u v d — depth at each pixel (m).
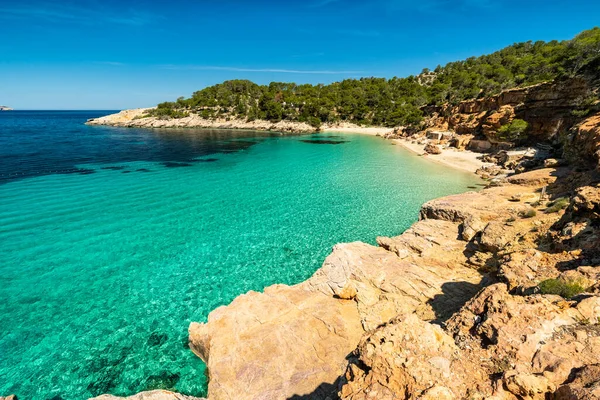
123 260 22.75
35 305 18.02
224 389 11.56
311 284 17.69
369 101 148.88
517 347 8.10
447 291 15.57
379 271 17.73
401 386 7.29
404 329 8.23
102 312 17.59
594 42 60.31
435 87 140.75
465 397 6.92
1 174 44.16
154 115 155.00
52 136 96.94
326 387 11.01
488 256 17.61
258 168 53.72
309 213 31.73
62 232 26.70
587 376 6.55
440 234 21.78
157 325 16.69
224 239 26.08
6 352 14.82
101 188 39.25
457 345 8.79
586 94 44.47
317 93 165.62
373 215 31.08
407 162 58.59
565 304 9.57
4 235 25.86
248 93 170.88
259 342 13.35
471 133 68.88
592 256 12.88
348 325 14.16
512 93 58.53
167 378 13.59
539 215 20.53
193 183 43.00
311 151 74.06
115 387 13.20
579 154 29.48
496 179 40.66
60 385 13.26
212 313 15.66
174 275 21.12
